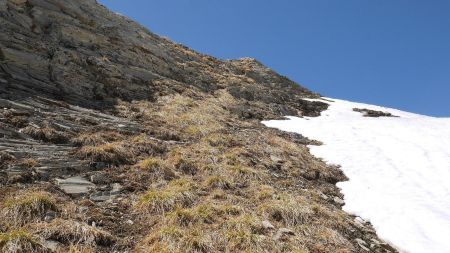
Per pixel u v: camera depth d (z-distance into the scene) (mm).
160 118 22594
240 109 31766
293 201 13867
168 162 15891
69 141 15570
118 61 28156
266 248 10844
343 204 16719
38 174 12414
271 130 27969
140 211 11969
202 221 11656
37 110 17234
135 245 10344
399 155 23844
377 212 15586
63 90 20891
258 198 14211
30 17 25172
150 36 39250
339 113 39719
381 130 30906
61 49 24328
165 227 10867
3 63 19609
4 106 16328
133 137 17781
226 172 16047
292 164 20109
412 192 17750
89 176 13430
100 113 20172
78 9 31109
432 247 12742
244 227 11516
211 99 31125
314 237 12250
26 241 8984
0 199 10586
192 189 13891
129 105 23203
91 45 27719
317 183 18812
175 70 34125
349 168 21500
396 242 13469
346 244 12336
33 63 21125
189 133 21172
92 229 10125
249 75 46250
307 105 41062
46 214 10383
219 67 43625
